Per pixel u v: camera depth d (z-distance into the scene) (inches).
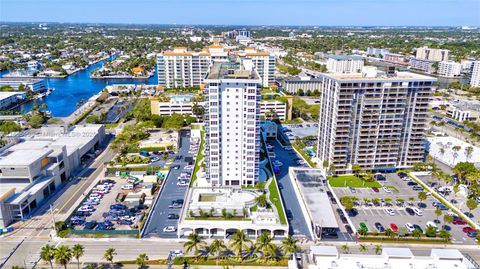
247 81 6668.3
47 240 5905.5
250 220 6107.3
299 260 4210.1
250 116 6953.7
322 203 6702.8
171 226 6314.0
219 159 7244.1
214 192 6993.1
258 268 5285.4
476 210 6998.0
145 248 5738.2
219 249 5354.3
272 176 7834.6
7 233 6072.8
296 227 6348.4
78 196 7367.1
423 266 4055.1
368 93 7751.0
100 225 6289.4
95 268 5201.8
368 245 5866.1
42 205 6978.4
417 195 7564.0
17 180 7081.7
